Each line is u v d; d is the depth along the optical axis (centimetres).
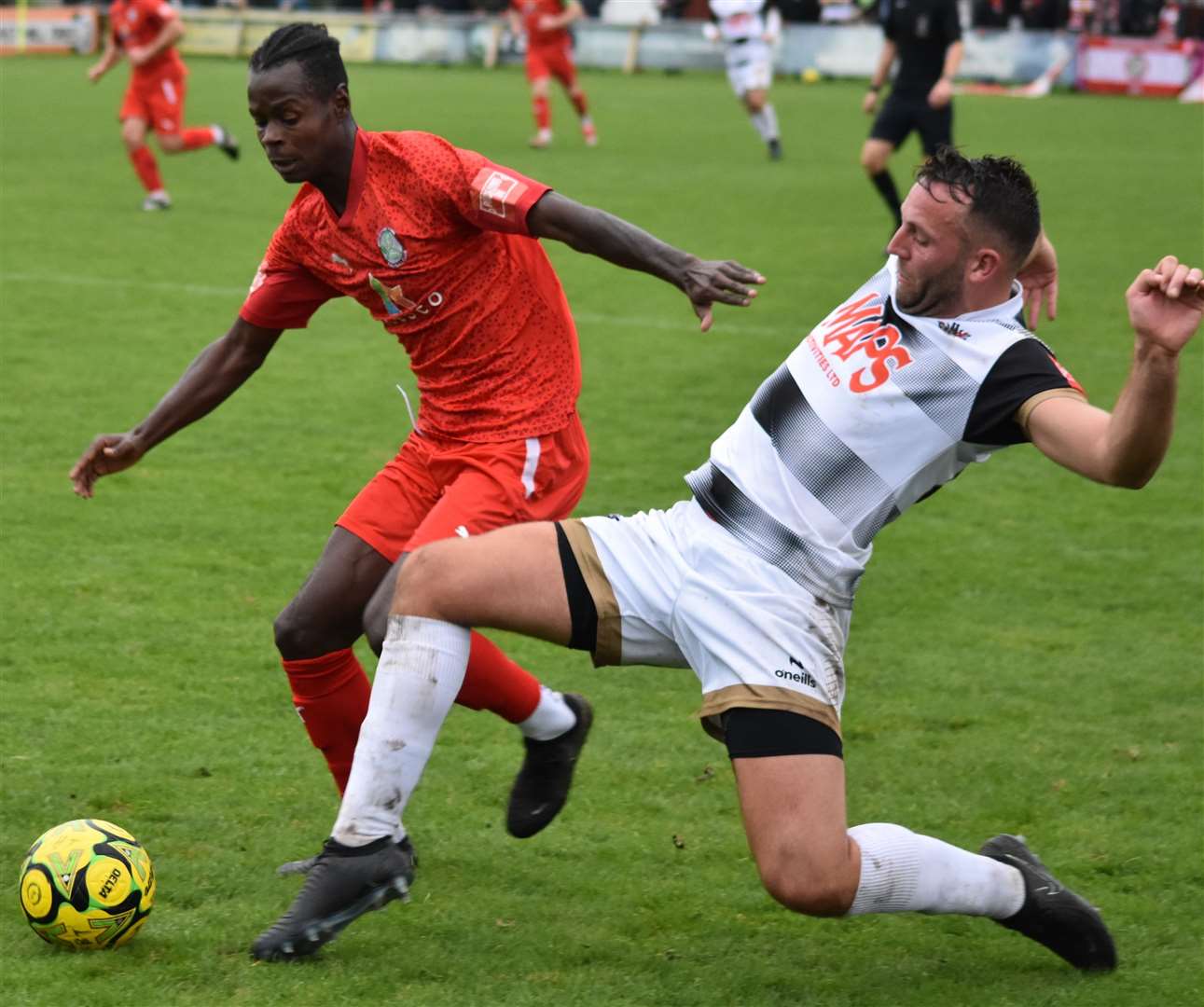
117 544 1333
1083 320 2195
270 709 1026
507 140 4053
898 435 684
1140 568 1346
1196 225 2941
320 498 1467
